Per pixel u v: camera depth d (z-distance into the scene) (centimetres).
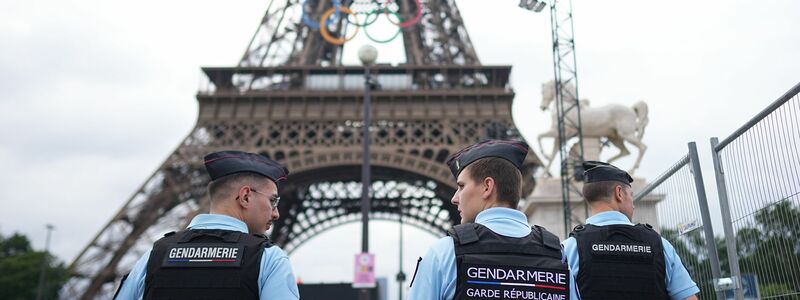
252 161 768
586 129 3706
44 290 9269
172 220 6781
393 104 7644
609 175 938
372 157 7188
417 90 7719
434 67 7981
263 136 7350
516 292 616
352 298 5716
